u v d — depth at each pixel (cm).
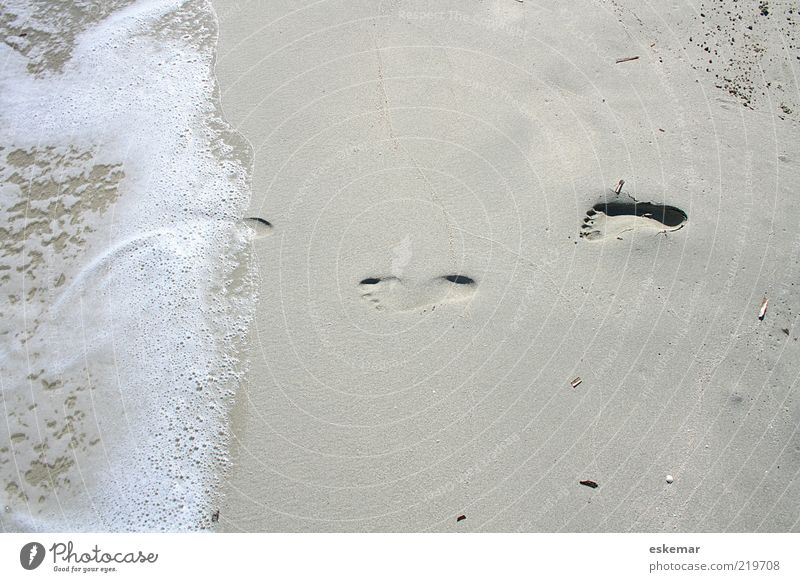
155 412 481
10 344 500
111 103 569
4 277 516
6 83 577
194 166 543
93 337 501
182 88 570
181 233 525
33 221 532
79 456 473
